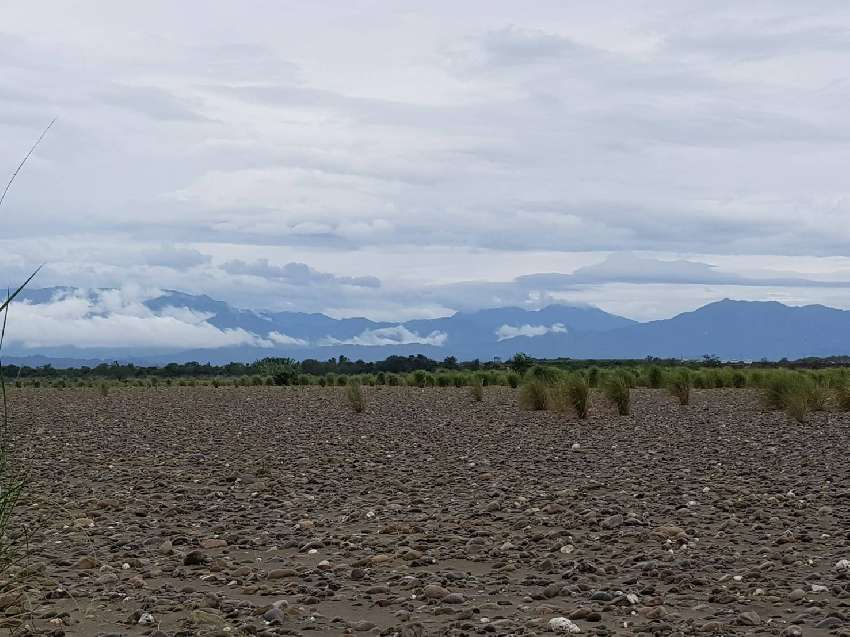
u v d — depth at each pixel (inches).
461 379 2297.0
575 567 341.7
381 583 333.7
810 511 458.9
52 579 334.3
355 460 712.4
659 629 266.5
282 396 1871.3
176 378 3398.1
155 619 283.6
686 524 431.5
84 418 1224.2
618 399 1157.7
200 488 579.8
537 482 577.0
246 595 319.6
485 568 357.7
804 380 1221.1
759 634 261.3
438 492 549.0
